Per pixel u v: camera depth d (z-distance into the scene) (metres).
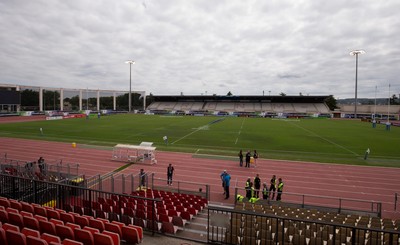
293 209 12.88
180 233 9.77
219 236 9.59
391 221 11.55
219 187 19.02
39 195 12.47
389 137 43.22
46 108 127.69
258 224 10.52
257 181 16.83
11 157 26.14
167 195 14.54
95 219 8.19
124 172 21.88
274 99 115.56
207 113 100.81
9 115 75.50
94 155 27.62
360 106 113.06
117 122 64.19
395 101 150.88
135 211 10.51
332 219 11.29
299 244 9.07
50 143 34.00
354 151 31.77
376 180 20.78
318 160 27.05
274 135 44.47
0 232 6.20
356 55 86.12
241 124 64.12
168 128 52.41
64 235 6.94
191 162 25.61
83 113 93.00
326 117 94.88
